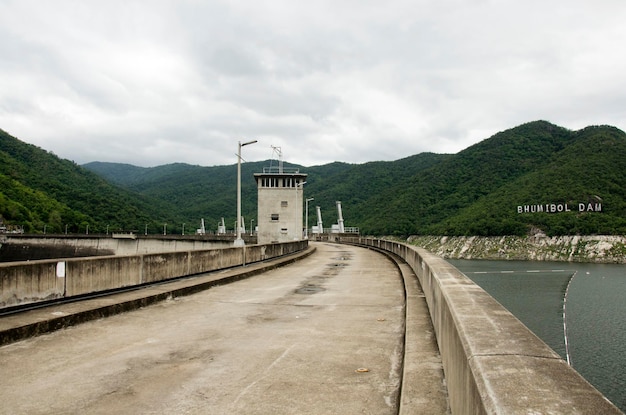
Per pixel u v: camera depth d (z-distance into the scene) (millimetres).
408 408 3918
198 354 6500
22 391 5000
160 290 11664
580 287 57188
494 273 71625
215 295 12492
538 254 94938
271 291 13344
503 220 106375
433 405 3979
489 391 2119
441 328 5426
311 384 5230
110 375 5562
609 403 1934
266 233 50750
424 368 5059
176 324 8586
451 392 3854
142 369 5801
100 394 4914
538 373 2348
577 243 92562
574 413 1831
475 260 96375
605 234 91562
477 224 109562
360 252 37281
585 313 41812
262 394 4914
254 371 5715
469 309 4133
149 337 7523
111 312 9367
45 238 95062
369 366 5914
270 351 6652
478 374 2398
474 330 3322
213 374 5602
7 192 130125
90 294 10281
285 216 50781
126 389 5070
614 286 57656
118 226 157250
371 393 4934
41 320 7684
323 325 8461
